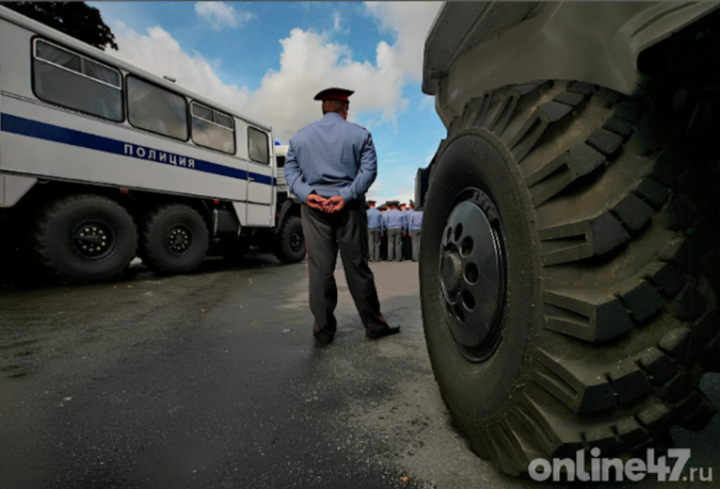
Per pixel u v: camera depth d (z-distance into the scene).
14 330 2.35
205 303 3.26
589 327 0.68
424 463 0.98
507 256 0.89
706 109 0.71
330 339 2.11
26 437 1.12
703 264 0.70
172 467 0.98
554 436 0.72
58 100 3.76
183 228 5.09
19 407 1.32
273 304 3.24
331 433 1.14
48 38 3.66
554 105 0.81
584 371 0.69
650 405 0.71
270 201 6.50
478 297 1.00
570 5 0.75
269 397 1.40
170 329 2.39
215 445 1.08
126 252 4.33
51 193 3.90
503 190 0.88
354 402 1.35
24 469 0.97
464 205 1.12
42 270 3.88
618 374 0.68
